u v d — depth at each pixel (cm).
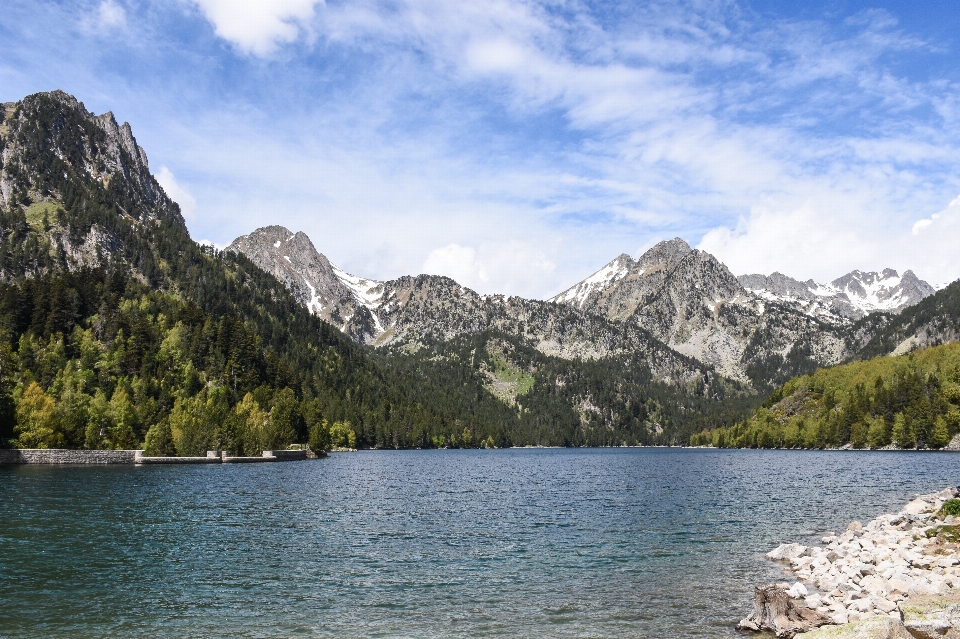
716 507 7106
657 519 6159
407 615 3064
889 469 13438
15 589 3425
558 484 10575
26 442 12425
